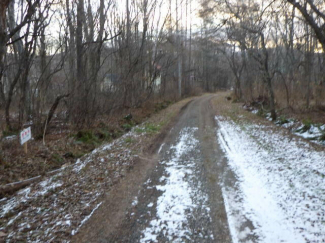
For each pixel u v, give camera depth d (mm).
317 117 13078
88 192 5770
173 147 9898
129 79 17109
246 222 4398
